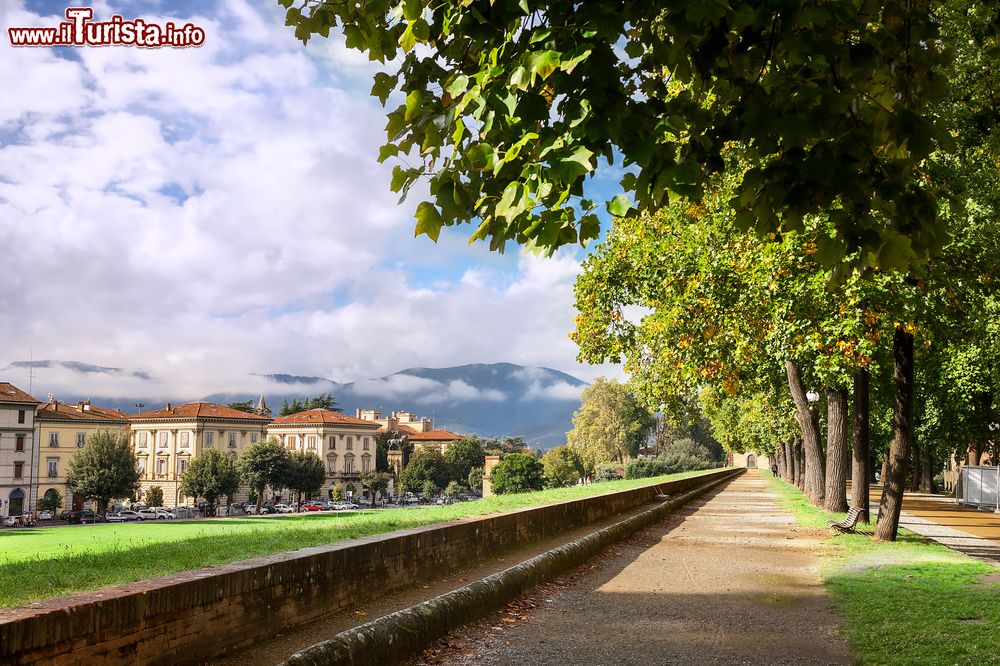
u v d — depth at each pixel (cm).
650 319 2538
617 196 420
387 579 955
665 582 1272
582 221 422
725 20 456
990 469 3303
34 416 10038
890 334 1795
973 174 1375
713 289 2152
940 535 2148
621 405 14212
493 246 453
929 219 487
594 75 386
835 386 2408
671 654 800
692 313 2231
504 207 387
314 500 13438
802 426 2933
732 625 939
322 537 1145
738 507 3316
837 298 1719
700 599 1116
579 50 367
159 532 1784
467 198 462
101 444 9544
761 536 2033
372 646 692
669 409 2731
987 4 590
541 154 383
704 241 2183
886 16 484
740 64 476
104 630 528
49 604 506
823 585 1241
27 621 468
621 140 417
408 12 434
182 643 604
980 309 1917
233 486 10519
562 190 383
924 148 456
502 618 973
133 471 9731
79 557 891
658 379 2669
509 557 1324
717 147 484
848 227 484
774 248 1688
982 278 1563
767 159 494
